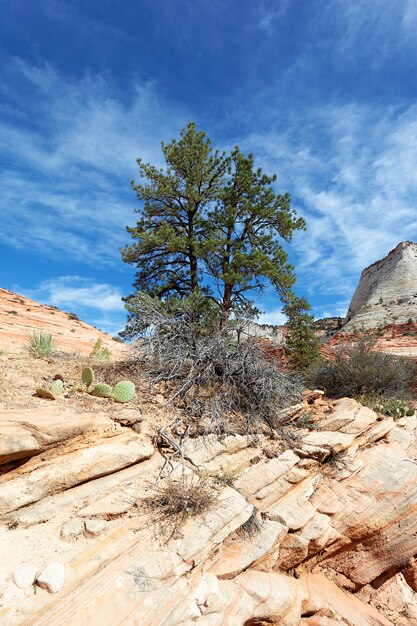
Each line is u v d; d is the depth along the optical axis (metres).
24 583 3.28
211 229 15.82
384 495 6.99
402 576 7.09
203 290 15.77
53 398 5.68
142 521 4.33
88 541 3.90
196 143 16.05
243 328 8.64
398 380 12.04
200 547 4.23
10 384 6.12
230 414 6.83
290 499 6.05
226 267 15.46
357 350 12.87
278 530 5.34
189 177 16.00
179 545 4.16
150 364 7.89
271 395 7.41
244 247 15.45
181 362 7.41
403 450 8.41
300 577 5.96
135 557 3.89
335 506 6.60
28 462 4.21
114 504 4.38
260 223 16.50
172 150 15.81
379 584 6.89
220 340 7.66
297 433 7.31
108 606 3.39
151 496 4.66
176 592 3.80
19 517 3.89
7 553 3.51
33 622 3.06
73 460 4.49
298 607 5.04
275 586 4.90
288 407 7.79
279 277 15.02
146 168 15.91
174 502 4.56
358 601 6.50
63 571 3.46
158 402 6.58
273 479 5.96
